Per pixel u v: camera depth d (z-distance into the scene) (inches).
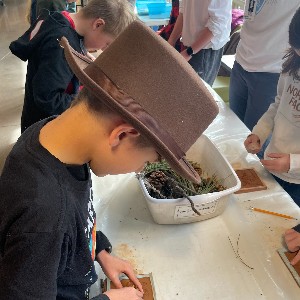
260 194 42.0
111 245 34.3
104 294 27.9
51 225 19.6
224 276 32.5
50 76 50.9
